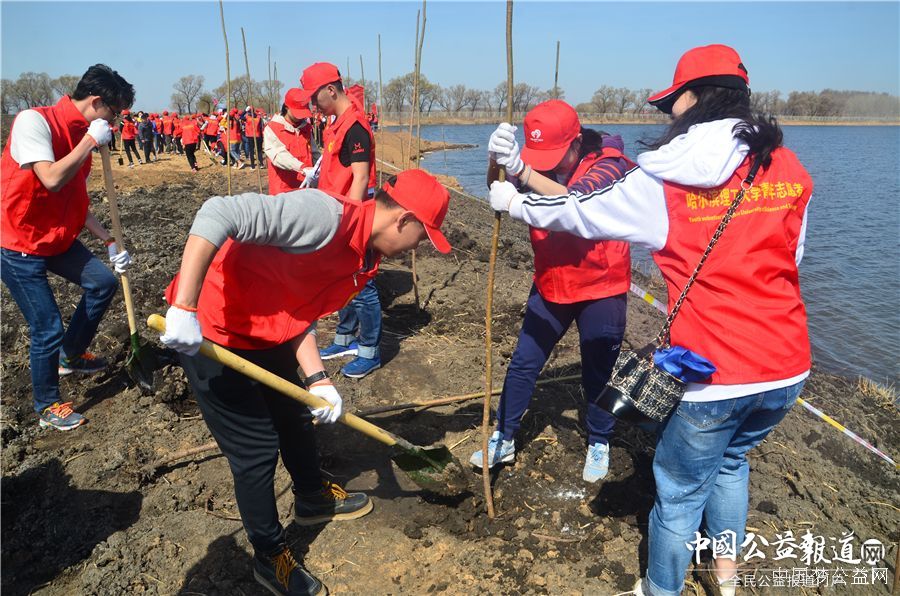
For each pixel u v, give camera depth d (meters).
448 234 8.70
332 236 2.28
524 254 9.02
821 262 11.24
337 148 4.18
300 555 3.00
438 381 4.62
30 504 3.20
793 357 2.17
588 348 3.29
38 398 3.78
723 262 2.14
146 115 19.38
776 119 2.16
